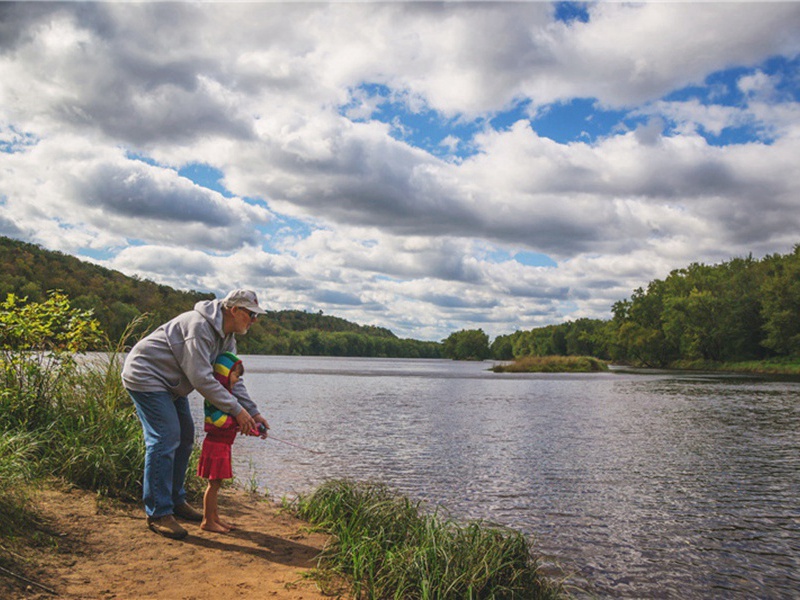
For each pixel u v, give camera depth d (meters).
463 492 7.65
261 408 18.41
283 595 3.45
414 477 8.47
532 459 10.21
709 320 87.38
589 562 5.14
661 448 11.83
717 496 7.77
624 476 8.95
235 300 4.44
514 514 6.67
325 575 3.86
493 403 22.06
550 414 18.23
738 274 97.44
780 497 7.78
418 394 26.39
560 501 7.33
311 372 50.09
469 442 12.03
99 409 5.85
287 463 9.10
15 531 3.74
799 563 5.26
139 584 3.38
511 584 3.94
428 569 3.79
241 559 4.01
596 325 168.00
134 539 4.07
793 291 73.81
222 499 5.91
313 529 5.03
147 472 4.23
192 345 4.19
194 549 4.09
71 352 6.28
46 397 5.99
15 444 4.96
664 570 5.00
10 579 3.12
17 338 6.04
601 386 35.56
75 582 3.29
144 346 4.24
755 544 5.79
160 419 4.23
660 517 6.70
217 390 4.25
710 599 4.42
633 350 99.25
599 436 13.38
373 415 16.94
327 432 13.05
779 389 34.22
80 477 5.02
